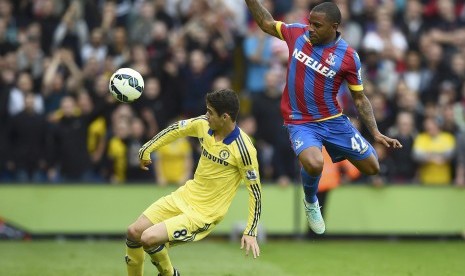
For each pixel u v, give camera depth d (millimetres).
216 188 29375
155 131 49656
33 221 47625
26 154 48906
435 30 57844
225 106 28547
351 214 49312
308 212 32156
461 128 52125
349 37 56562
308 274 37094
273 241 48625
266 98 49750
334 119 30547
